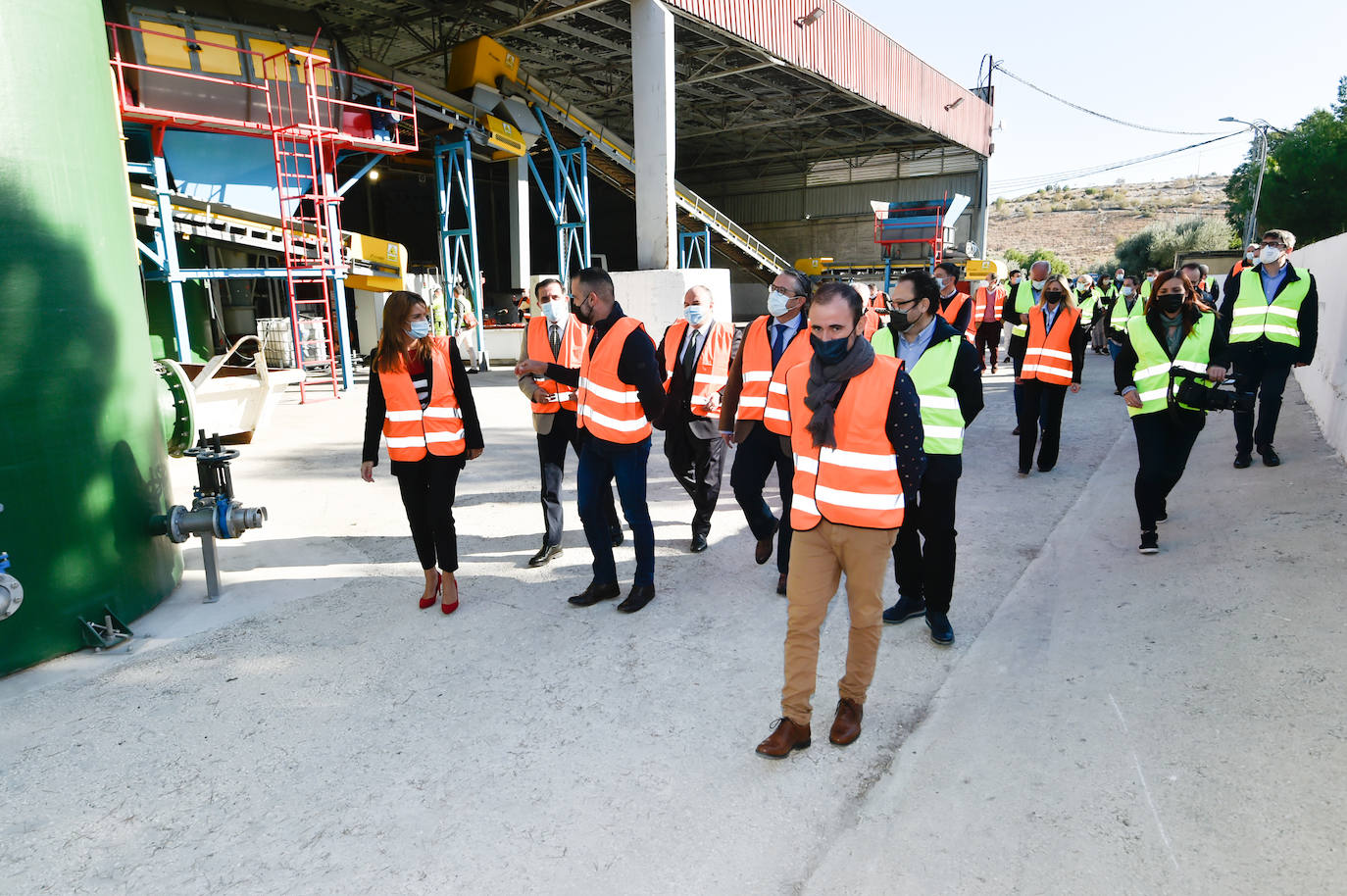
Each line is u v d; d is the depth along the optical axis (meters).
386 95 15.22
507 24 19.02
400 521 5.71
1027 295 7.92
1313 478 5.20
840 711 2.82
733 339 4.55
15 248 3.22
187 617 4.02
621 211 36.50
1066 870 2.13
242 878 2.22
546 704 3.13
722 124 27.83
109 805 2.56
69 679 3.38
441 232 18.39
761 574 4.50
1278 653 3.12
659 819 2.43
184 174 12.53
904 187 33.62
